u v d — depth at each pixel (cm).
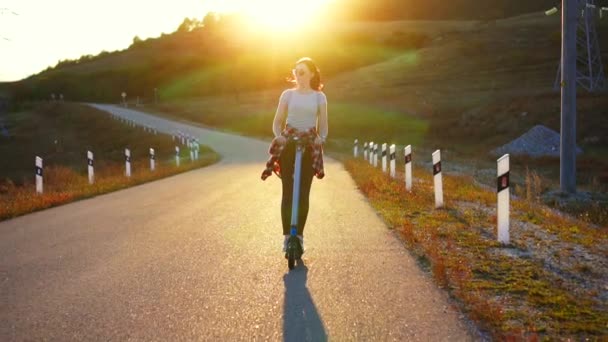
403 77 10038
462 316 430
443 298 476
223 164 2611
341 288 507
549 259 628
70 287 521
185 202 1161
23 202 1189
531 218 955
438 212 967
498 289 500
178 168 2259
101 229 850
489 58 10556
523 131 4947
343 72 13112
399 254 643
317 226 834
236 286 516
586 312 436
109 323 422
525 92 6838
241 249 675
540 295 480
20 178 3038
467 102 6919
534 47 10856
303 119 601
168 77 16625
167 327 412
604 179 2662
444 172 2302
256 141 4909
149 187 1580
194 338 391
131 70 17450
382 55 14362
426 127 5909
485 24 14250
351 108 7450
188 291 502
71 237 791
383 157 1872
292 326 413
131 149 5078
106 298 484
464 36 13062
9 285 534
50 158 5238
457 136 5359
